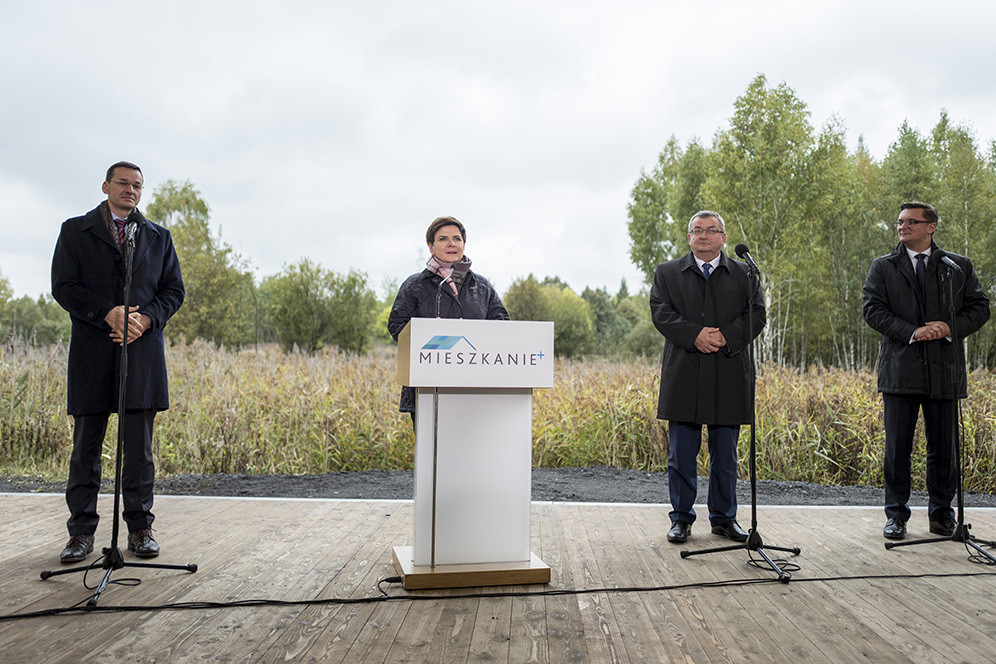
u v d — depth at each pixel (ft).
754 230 49.21
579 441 22.58
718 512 12.95
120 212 11.46
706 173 56.80
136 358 11.15
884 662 7.41
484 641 7.84
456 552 10.00
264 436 21.11
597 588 9.80
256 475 19.62
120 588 9.57
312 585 9.78
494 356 9.73
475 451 10.05
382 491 17.57
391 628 8.21
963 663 7.40
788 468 20.95
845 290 49.70
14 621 8.33
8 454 21.65
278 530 13.01
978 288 13.55
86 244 11.21
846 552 12.01
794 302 51.13
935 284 13.33
